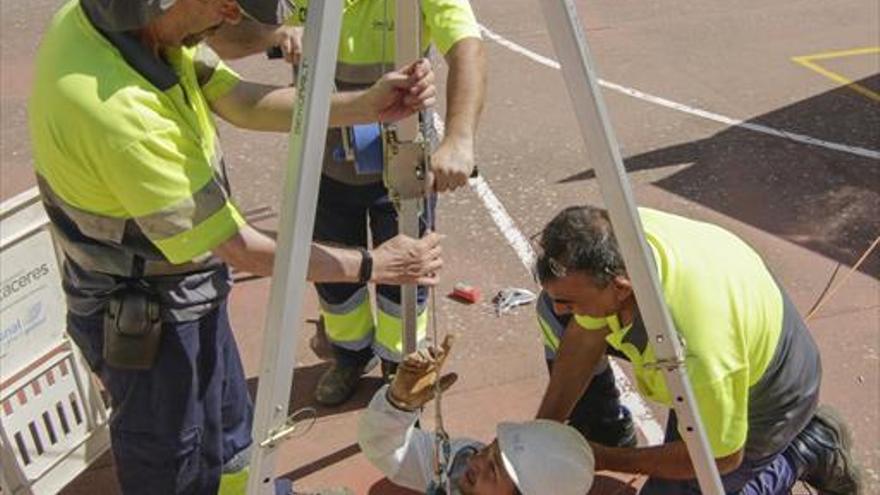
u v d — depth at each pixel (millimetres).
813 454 2887
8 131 6844
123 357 2475
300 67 1736
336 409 3857
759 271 2539
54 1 9477
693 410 2074
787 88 6953
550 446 2570
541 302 3082
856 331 4254
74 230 2416
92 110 2096
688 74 7254
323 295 3666
